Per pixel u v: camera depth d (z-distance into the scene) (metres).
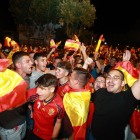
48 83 1.84
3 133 2.08
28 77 2.72
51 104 1.97
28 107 2.68
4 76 1.61
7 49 4.84
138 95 1.65
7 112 2.00
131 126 2.13
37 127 2.09
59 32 23.16
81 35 21.64
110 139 1.79
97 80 2.67
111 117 1.79
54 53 6.28
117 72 1.90
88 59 2.62
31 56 3.72
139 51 14.27
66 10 17.67
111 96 1.86
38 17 19.06
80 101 1.94
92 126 1.98
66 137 2.16
